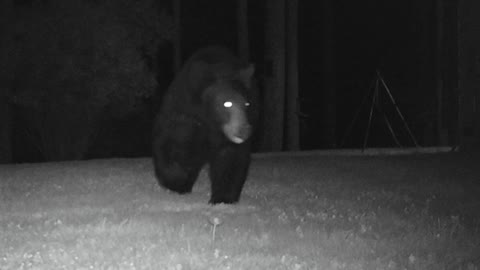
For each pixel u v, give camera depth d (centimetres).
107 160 2402
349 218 1159
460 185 1609
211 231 1038
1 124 2967
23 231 1047
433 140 4247
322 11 4125
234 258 872
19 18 2811
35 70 2844
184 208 1277
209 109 1215
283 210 1241
